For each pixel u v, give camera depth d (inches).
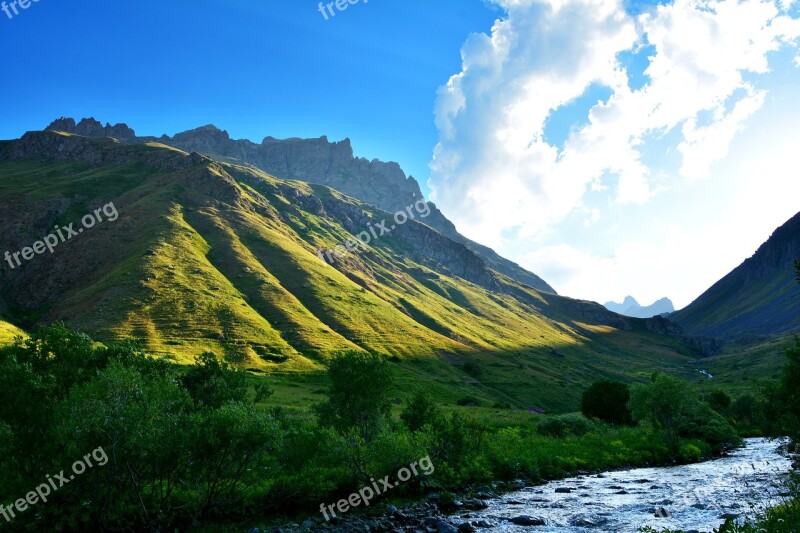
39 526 722.8
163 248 7593.5
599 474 1412.4
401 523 878.4
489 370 6540.4
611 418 2637.8
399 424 1473.9
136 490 769.6
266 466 1048.2
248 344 4963.1
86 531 744.3
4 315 6190.9
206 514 831.1
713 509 896.9
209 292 6358.3
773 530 567.5
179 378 1163.9
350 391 1289.4
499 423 2281.0
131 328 5017.2
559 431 2017.7
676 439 1831.9
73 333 903.7
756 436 2541.8
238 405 865.5
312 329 5984.3
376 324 7219.5
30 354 836.0
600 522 852.0
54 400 782.5
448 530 808.3
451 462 1237.1
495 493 1141.7
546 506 997.8
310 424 1385.3
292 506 937.5
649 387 1905.8
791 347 1198.9
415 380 4719.5
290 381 4008.4
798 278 729.0
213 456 807.7
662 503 983.6
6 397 749.9
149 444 727.1
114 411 708.7
